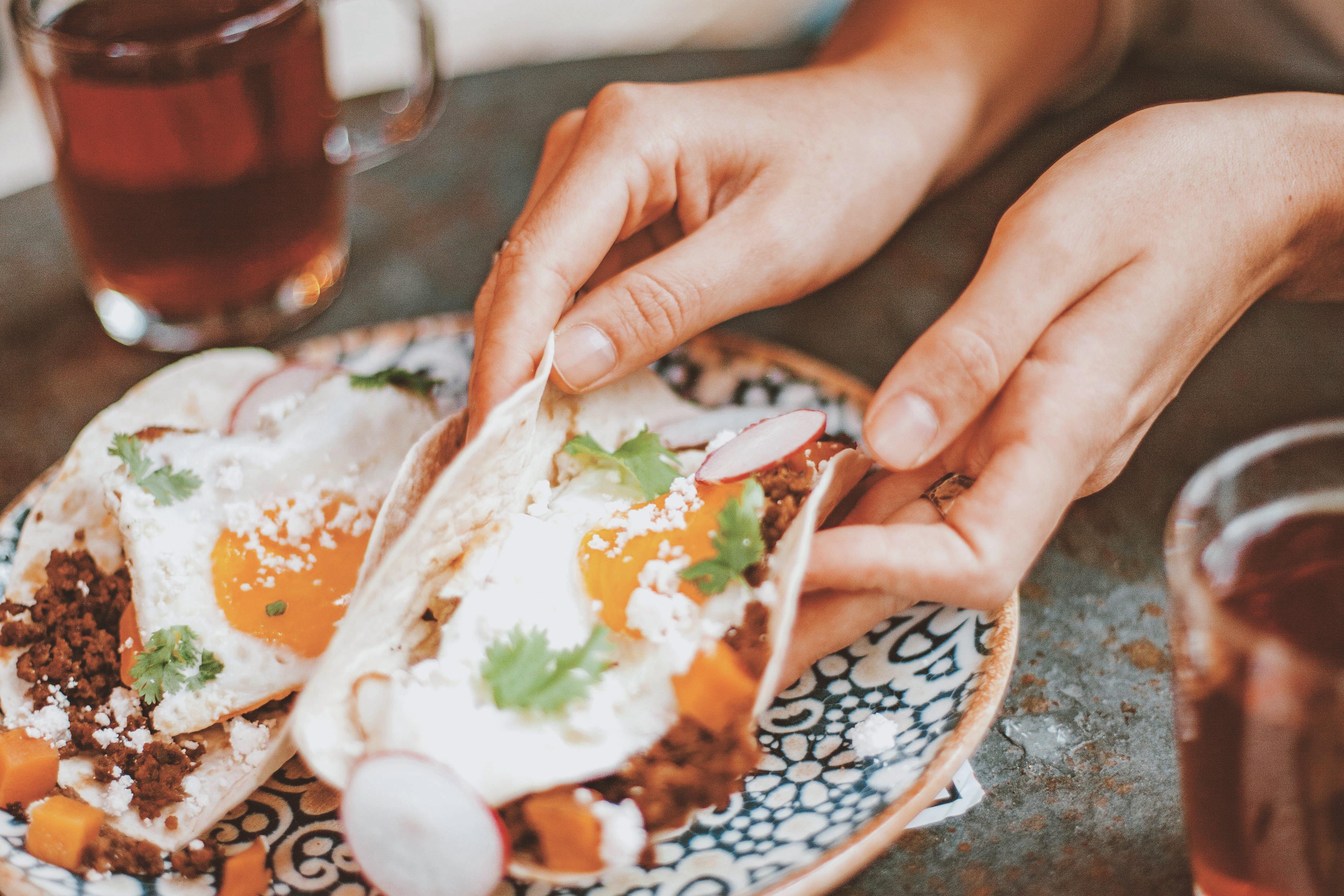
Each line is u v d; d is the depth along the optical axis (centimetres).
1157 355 35
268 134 46
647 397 41
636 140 39
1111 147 37
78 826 34
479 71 62
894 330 47
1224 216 36
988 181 52
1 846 34
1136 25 55
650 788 33
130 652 38
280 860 34
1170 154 36
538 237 37
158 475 39
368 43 83
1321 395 44
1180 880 33
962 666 35
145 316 49
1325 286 43
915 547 34
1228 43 57
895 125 43
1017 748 36
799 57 58
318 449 40
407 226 53
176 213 46
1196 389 45
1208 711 30
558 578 35
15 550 40
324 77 48
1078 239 35
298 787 36
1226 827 31
